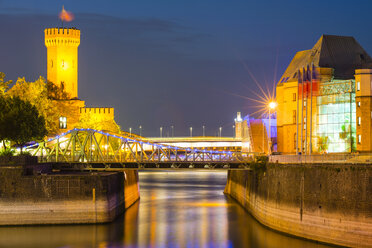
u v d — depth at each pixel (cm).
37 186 10294
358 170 7894
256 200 10969
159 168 12225
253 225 10344
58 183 10319
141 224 10575
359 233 7812
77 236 9488
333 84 14050
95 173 11619
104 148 18612
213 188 18662
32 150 14962
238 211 12181
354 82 13675
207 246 8875
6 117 12506
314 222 8556
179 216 11506
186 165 12269
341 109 13825
